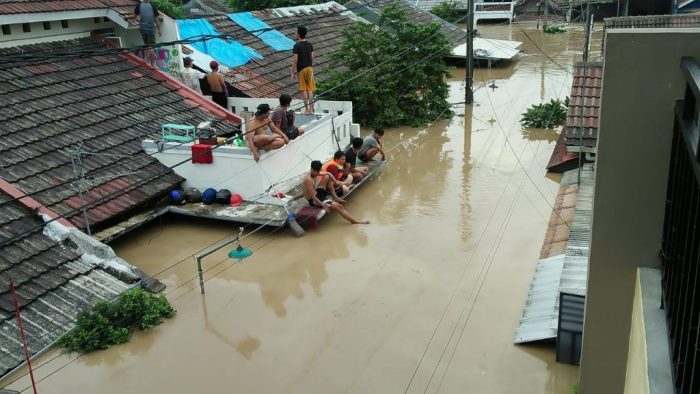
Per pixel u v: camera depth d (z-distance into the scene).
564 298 6.35
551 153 13.95
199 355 6.92
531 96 19.36
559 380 6.34
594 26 33.66
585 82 12.26
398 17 16.86
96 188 9.25
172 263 9.03
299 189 10.91
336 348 7.02
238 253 8.40
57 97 10.62
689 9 32.34
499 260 9.02
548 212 10.69
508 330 7.25
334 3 24.28
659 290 3.76
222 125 12.23
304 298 8.11
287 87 16.09
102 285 7.71
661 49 3.79
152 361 6.81
